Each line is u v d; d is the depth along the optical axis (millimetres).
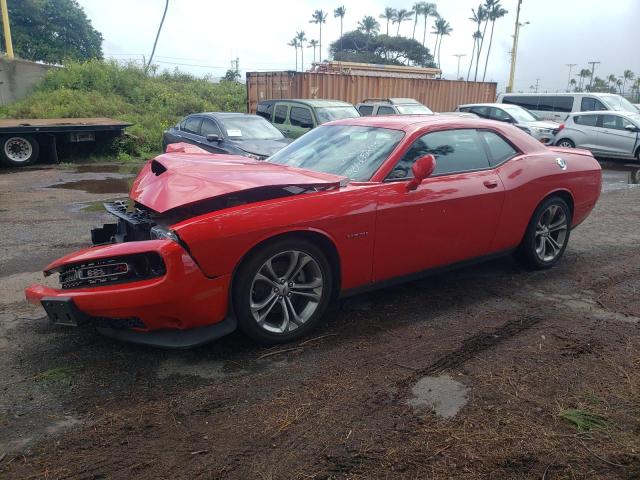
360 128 4590
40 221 7387
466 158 4504
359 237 3752
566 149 5535
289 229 3406
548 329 3902
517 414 2816
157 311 3154
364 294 4574
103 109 19531
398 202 3895
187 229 3113
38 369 3273
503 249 4816
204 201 3289
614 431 2676
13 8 33000
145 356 3443
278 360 3408
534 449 2535
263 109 14000
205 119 11375
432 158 3795
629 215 8031
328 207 3582
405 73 23828
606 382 3145
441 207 4145
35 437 2623
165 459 2471
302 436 2639
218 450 2533
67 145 14664
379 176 3939
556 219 5262
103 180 11430
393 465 2428
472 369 3305
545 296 4578
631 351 3547
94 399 2957
